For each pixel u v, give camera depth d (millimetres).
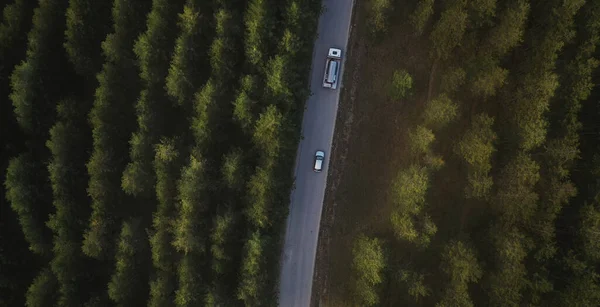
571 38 37812
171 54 40781
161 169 39250
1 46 42625
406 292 41938
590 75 37844
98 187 39812
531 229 37625
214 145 41250
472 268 37688
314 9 42406
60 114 41250
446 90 39969
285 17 39469
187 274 38844
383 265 38125
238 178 39281
